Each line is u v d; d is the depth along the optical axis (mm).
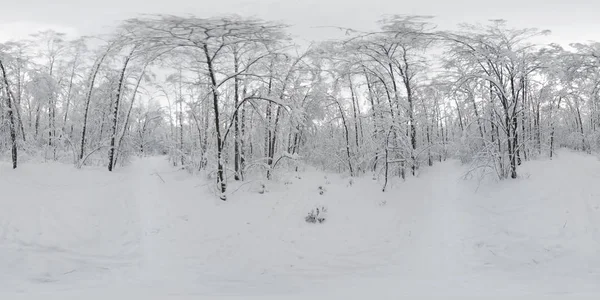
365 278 7180
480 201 11305
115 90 16781
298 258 8383
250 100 13062
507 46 12617
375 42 14203
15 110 13516
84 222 9516
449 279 6906
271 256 8438
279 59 13570
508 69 12398
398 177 14625
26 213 9445
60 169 14109
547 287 6207
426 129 18312
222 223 10125
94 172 14805
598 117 20016
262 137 15727
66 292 6121
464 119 19109
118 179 14500
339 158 17812
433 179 14000
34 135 16953
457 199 11766
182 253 8422
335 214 11094
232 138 14781
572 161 14602
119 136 16750
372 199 12406
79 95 18984
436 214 10820
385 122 13297
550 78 14859
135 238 9055
